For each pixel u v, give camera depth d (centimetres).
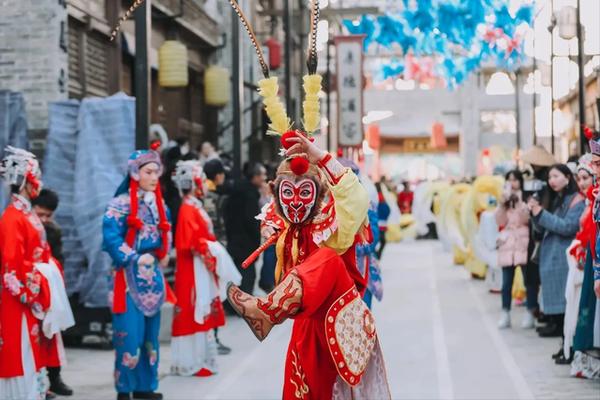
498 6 1653
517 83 3706
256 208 1579
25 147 1244
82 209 1247
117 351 944
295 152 584
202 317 1078
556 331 1318
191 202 1100
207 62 2633
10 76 1384
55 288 880
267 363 1155
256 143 2997
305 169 579
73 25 1576
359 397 588
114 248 936
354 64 2934
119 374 945
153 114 2128
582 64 1518
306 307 558
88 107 1262
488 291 1886
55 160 1275
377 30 2089
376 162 5228
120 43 1778
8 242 849
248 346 1286
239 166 1823
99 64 1709
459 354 1189
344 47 2938
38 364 867
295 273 560
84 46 1612
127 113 1260
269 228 634
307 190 586
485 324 1448
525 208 1381
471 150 5438
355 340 574
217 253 1083
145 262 940
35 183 877
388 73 3122
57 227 1048
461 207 2025
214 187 1554
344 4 3466
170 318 1341
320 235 578
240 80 1839
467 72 2227
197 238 1083
